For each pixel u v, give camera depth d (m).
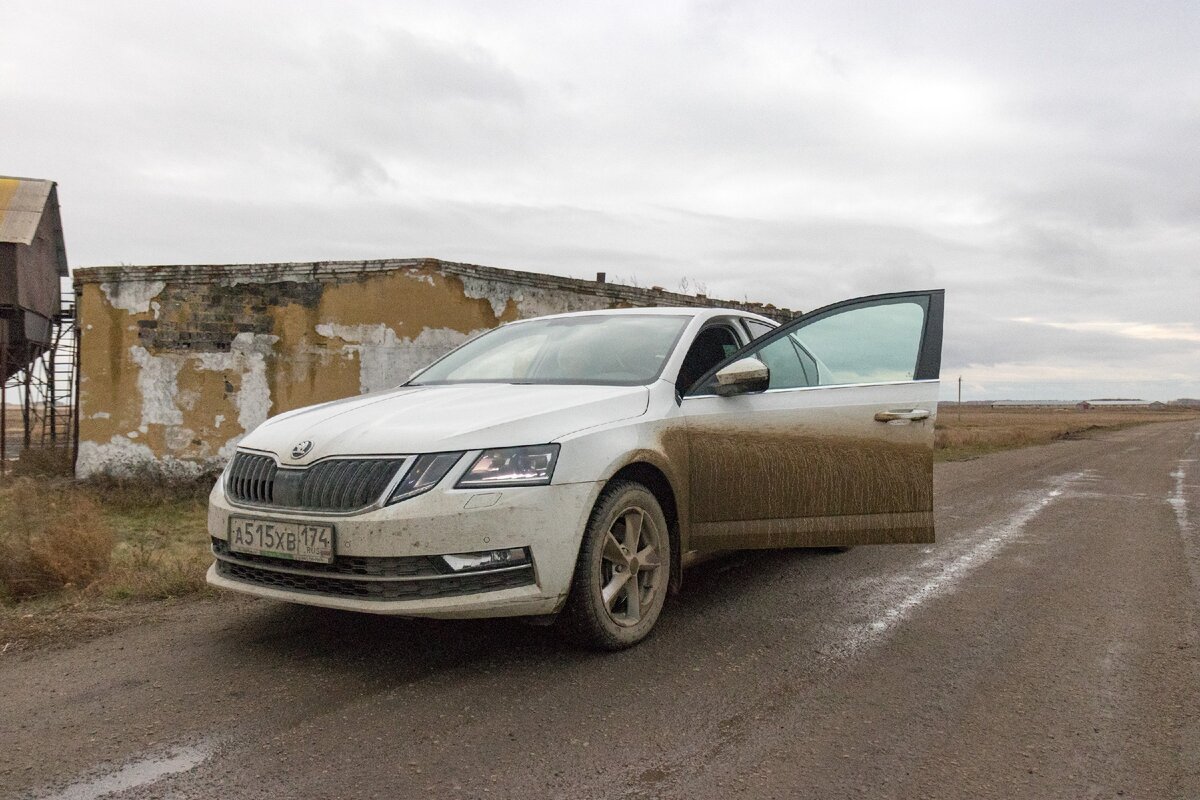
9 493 7.89
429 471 3.10
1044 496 10.34
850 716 2.96
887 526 4.27
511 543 3.13
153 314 10.38
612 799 2.31
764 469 4.11
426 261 10.88
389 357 10.72
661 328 4.45
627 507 3.58
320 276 10.59
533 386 3.99
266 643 3.67
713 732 2.78
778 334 4.31
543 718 2.86
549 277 12.11
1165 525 7.84
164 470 10.37
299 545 3.18
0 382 14.98
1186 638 4.00
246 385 10.48
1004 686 3.30
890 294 4.41
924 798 2.36
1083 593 4.93
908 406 4.24
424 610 3.01
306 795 2.30
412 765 2.49
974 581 5.19
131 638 3.77
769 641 3.83
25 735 2.70
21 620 4.06
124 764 2.49
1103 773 2.54
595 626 3.42
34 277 18.16
